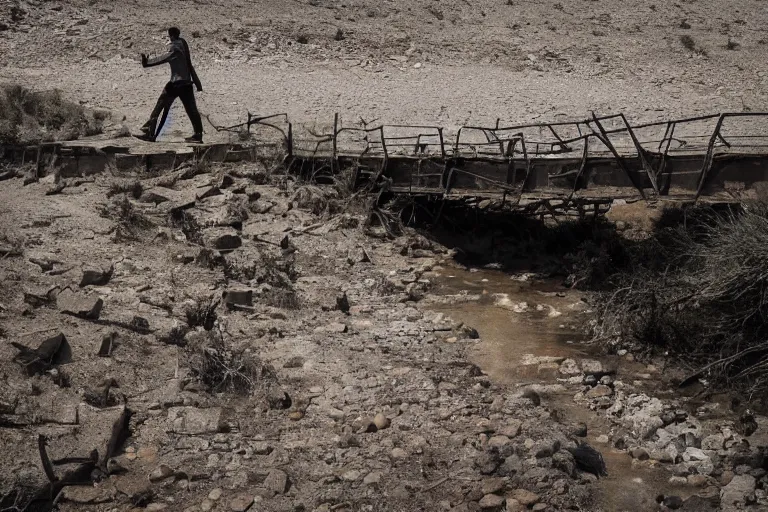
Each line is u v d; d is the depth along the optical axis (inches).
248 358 331.3
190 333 345.4
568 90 872.9
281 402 308.0
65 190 511.8
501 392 334.6
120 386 303.9
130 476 263.7
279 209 521.3
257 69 870.4
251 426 295.7
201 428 288.5
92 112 677.3
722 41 1107.9
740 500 269.7
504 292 457.7
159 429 287.0
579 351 385.1
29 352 298.8
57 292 349.1
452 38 1021.2
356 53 944.9
